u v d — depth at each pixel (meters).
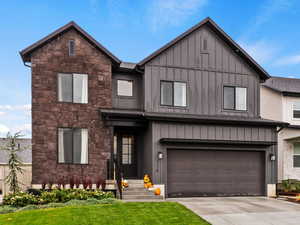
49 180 13.86
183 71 16.02
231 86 16.70
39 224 8.52
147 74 15.48
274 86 20.42
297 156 18.75
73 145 14.34
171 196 14.29
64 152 14.22
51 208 10.43
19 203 11.55
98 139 14.64
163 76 15.70
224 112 16.39
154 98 15.45
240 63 17.02
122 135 16.08
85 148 14.48
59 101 14.39
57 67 14.51
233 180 15.21
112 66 15.58
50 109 14.22
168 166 14.45
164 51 15.85
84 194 12.20
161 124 14.42
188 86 15.99
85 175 14.30
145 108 15.27
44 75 14.30
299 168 18.67
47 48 14.46
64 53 14.65
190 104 15.91
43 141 13.99
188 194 14.52
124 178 15.73
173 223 8.70
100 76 15.04
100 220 8.80
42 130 14.02
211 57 16.53
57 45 14.59
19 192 12.66
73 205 10.88
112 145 14.36
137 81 16.48
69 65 14.66
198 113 15.96
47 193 12.12
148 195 12.98
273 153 15.81
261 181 15.63
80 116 14.57
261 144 15.41
